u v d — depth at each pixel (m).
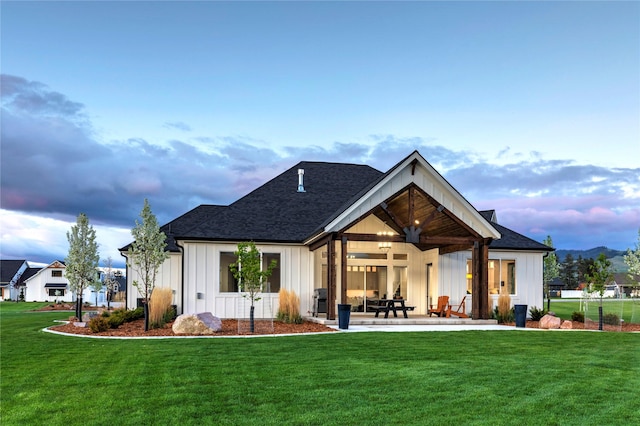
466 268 23.67
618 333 17.14
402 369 10.17
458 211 20.55
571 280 106.44
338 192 26.12
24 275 83.81
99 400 7.93
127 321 20.09
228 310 21.86
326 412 7.28
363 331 16.98
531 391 8.45
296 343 13.72
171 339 14.70
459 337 15.24
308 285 22.61
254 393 8.27
